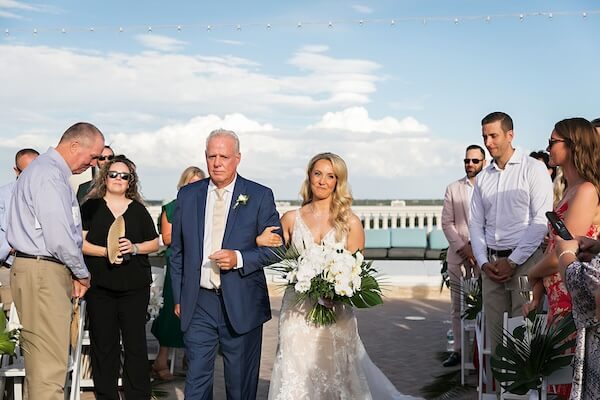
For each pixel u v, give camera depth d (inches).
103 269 234.7
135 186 247.4
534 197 224.2
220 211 195.6
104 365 237.8
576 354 137.3
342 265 187.2
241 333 190.7
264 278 198.5
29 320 199.0
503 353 175.5
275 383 198.7
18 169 312.3
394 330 399.9
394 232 734.5
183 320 193.5
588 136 169.8
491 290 229.1
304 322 196.2
